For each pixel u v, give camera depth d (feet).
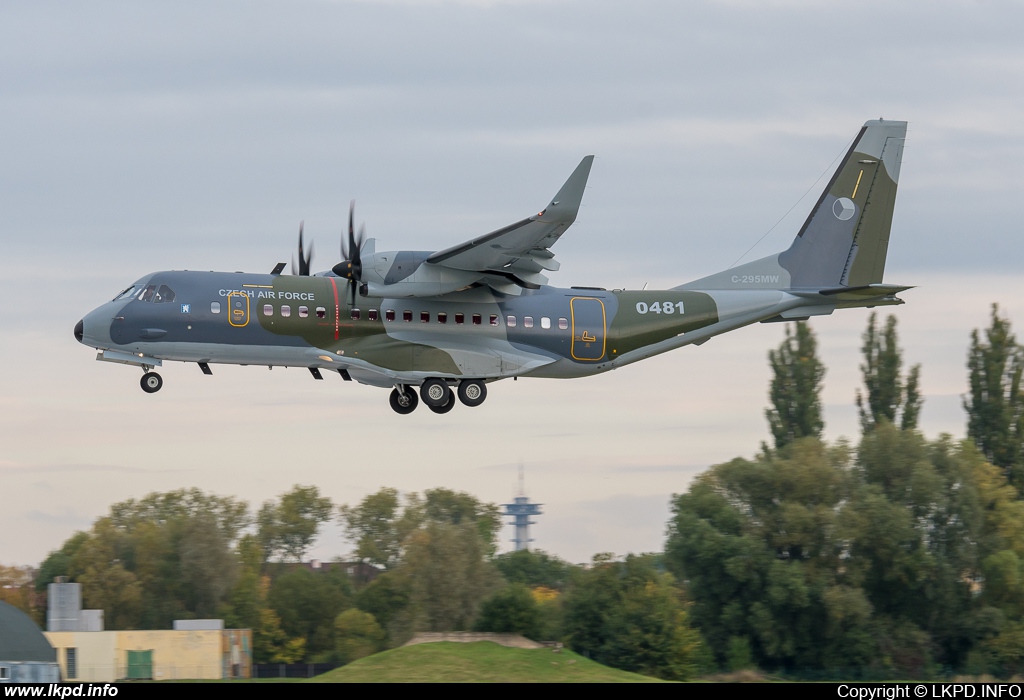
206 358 306.96
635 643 359.05
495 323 322.34
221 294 305.12
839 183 360.48
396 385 324.60
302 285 311.47
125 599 399.85
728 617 395.14
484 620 358.64
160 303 302.45
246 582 405.80
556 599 386.11
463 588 388.37
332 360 309.01
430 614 385.09
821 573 404.77
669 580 387.96
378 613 388.37
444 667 298.56
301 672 344.69
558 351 329.11
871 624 395.34
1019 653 393.70
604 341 331.98
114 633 320.50
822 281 358.64
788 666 392.27
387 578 396.16
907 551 410.11
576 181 272.10
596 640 365.61
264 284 309.63
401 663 300.20
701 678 370.32
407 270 305.94
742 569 397.60
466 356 317.83
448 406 327.26
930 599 405.39
